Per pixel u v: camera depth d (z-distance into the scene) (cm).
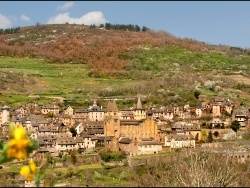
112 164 12625
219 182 3831
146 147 14400
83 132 16325
